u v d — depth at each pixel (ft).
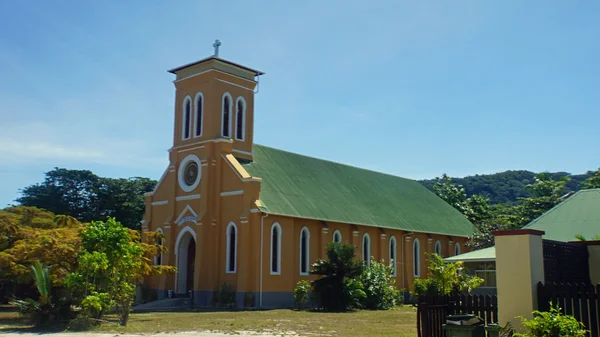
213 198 147.64
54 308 86.48
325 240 156.15
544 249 59.26
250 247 138.62
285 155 172.65
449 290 115.03
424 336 54.49
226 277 142.31
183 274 152.56
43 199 227.40
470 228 219.61
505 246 55.47
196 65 156.97
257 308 134.41
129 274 93.66
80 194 232.12
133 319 101.91
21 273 111.55
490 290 137.69
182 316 110.32
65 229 110.73
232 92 156.76
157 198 162.09
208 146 149.59
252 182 141.08
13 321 94.73
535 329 48.01
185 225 151.43
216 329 85.76
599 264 65.87
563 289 52.80
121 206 229.66
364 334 79.41
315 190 166.40
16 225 130.21
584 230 107.34
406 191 215.10
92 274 88.02
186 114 159.63
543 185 236.43
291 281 144.77
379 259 174.09
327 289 132.36
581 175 476.13
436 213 213.66
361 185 192.65
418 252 190.70
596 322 51.19
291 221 147.23
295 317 110.11
